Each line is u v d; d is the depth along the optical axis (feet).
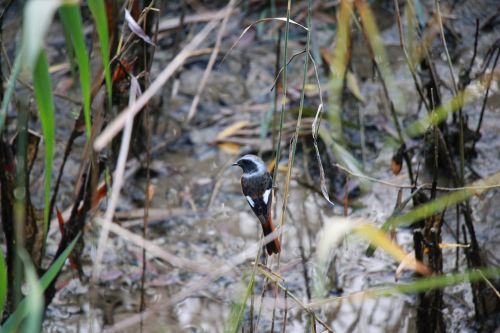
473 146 30.99
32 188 31.53
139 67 26.07
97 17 16.48
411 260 23.68
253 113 35.55
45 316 25.91
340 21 30.01
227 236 29.45
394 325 25.27
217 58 38.73
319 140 33.22
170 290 26.96
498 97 34.30
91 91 21.42
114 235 29.40
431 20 37.06
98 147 16.11
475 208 29.27
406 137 32.24
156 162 33.06
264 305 26.17
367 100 34.73
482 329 24.52
